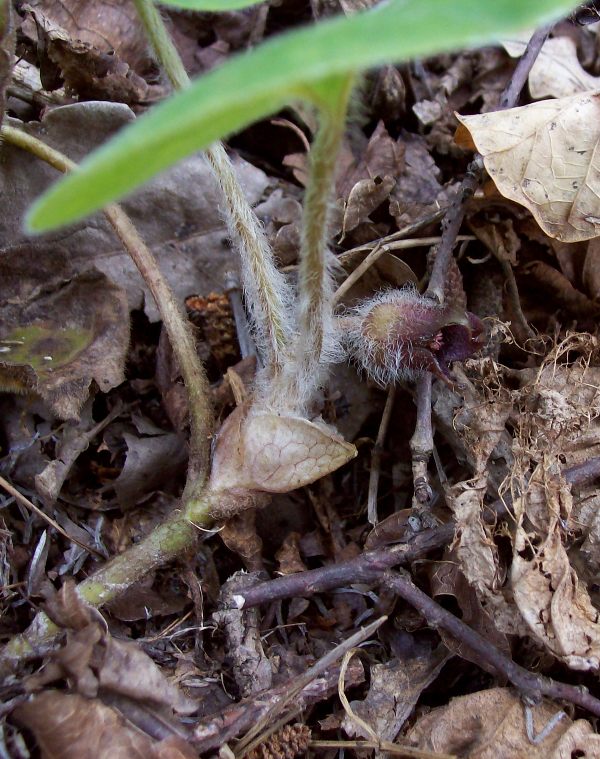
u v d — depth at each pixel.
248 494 0.13
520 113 0.15
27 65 0.17
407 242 0.16
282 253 0.17
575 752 0.12
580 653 0.12
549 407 0.14
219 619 0.13
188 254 0.17
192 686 0.13
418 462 0.14
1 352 0.15
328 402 0.16
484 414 0.14
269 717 0.12
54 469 0.14
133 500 0.15
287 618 0.14
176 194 0.17
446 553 0.13
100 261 0.16
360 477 0.16
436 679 0.13
